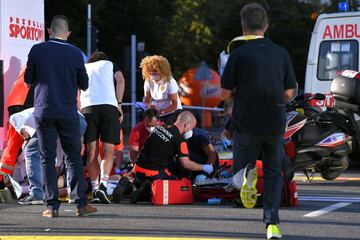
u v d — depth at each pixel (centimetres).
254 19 2516
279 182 2522
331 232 2681
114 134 3438
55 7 10838
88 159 3462
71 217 3027
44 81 2978
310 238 2566
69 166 3047
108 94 3422
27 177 3559
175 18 15512
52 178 3011
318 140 4219
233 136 2583
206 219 2961
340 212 3164
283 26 17138
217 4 19712
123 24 12875
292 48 17088
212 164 3675
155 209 3250
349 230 2722
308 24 17062
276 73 2475
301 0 17562
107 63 3456
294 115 3969
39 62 2986
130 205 3397
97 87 3416
